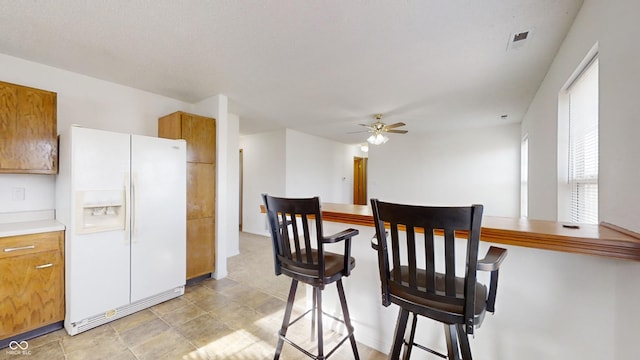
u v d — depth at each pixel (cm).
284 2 160
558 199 223
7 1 158
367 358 176
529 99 340
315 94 329
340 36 199
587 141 190
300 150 586
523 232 112
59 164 233
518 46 212
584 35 161
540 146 290
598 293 118
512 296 137
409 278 103
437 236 156
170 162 265
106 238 220
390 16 174
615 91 124
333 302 207
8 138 204
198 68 254
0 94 201
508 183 497
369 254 187
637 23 107
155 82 288
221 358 180
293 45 212
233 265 378
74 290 203
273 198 149
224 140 334
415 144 595
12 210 229
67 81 258
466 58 233
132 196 235
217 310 245
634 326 103
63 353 183
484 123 484
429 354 161
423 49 218
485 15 173
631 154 111
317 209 131
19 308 191
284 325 160
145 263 244
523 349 134
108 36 199
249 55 228
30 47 214
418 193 591
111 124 288
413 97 338
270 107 387
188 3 161
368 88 307
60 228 209
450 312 96
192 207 303
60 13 171
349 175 770
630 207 111
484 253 143
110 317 223
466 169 538
